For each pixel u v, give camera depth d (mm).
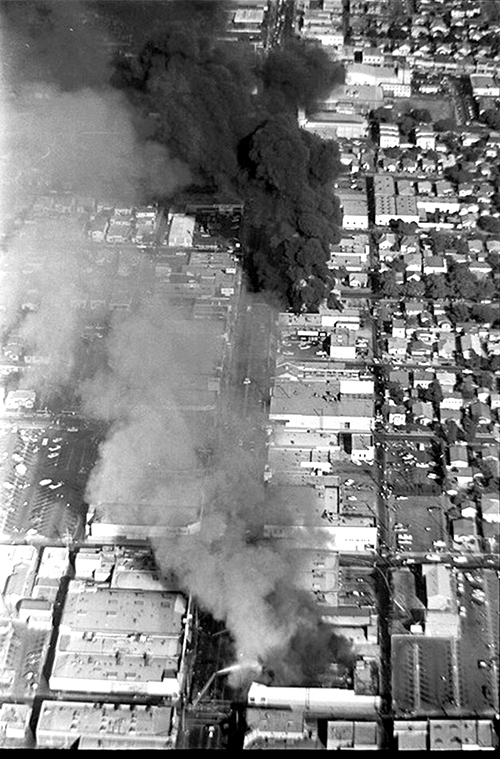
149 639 136000
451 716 130250
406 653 137500
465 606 143875
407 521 156875
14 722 128375
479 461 167250
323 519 152500
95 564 147250
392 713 130500
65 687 132625
